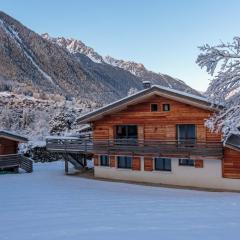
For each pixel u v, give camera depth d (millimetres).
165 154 25562
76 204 14719
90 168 33250
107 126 28688
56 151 31062
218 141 23734
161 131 26219
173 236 8945
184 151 24656
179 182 25406
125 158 28125
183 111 25234
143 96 26172
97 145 28750
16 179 26922
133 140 27141
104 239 8695
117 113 28125
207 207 14039
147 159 26812
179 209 13445
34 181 25906
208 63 13828
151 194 21031
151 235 9055
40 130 58031
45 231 9523
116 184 25562
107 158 28953
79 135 36219
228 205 14719
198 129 24594
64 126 47094
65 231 9500
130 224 10344
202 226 10078
